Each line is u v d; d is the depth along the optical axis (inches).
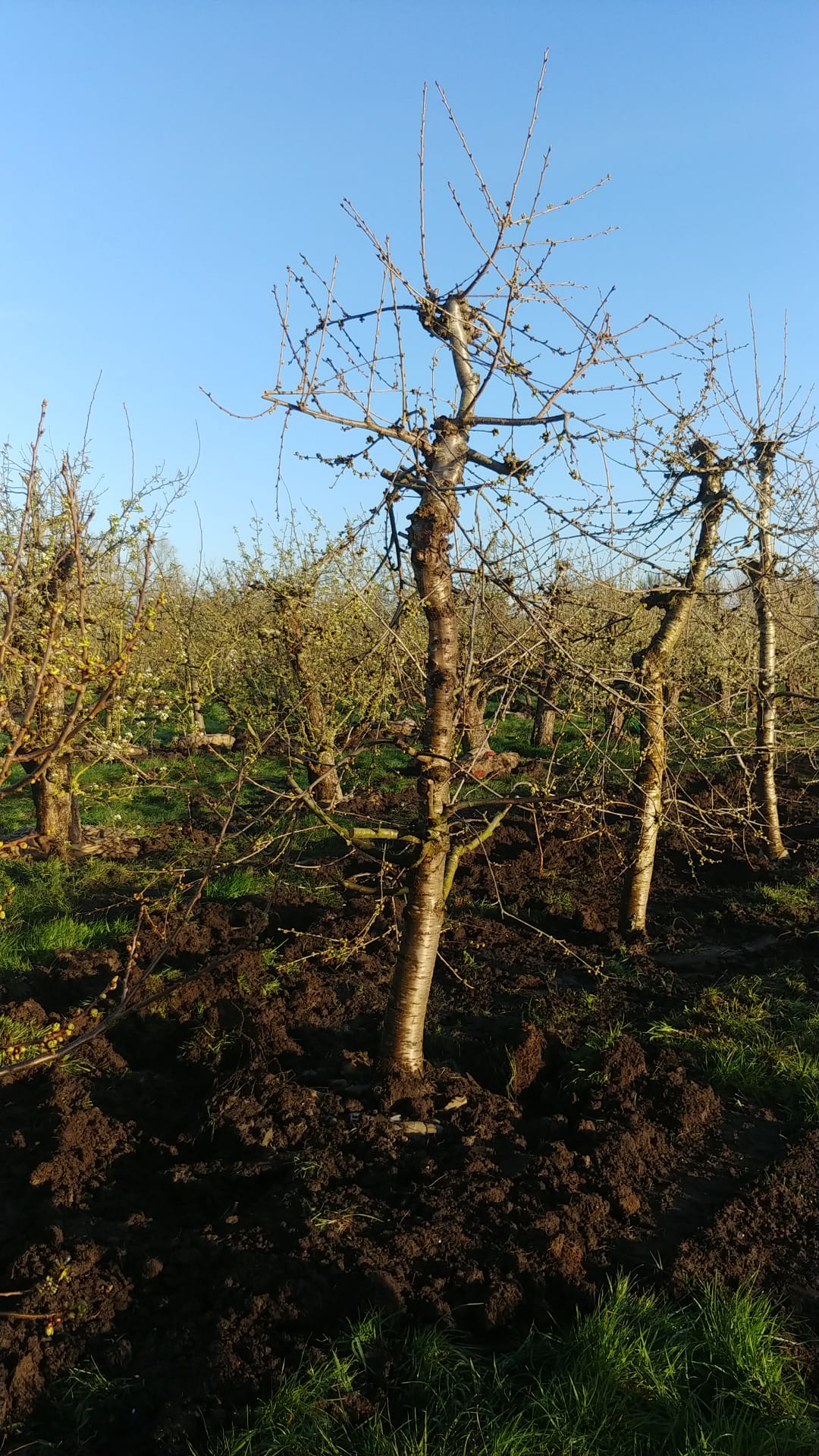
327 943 269.4
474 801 183.3
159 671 342.6
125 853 396.5
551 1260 136.7
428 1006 238.2
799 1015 226.2
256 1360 120.3
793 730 368.5
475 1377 117.6
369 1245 140.3
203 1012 224.8
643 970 262.8
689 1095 186.2
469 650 173.5
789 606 355.3
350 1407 113.3
